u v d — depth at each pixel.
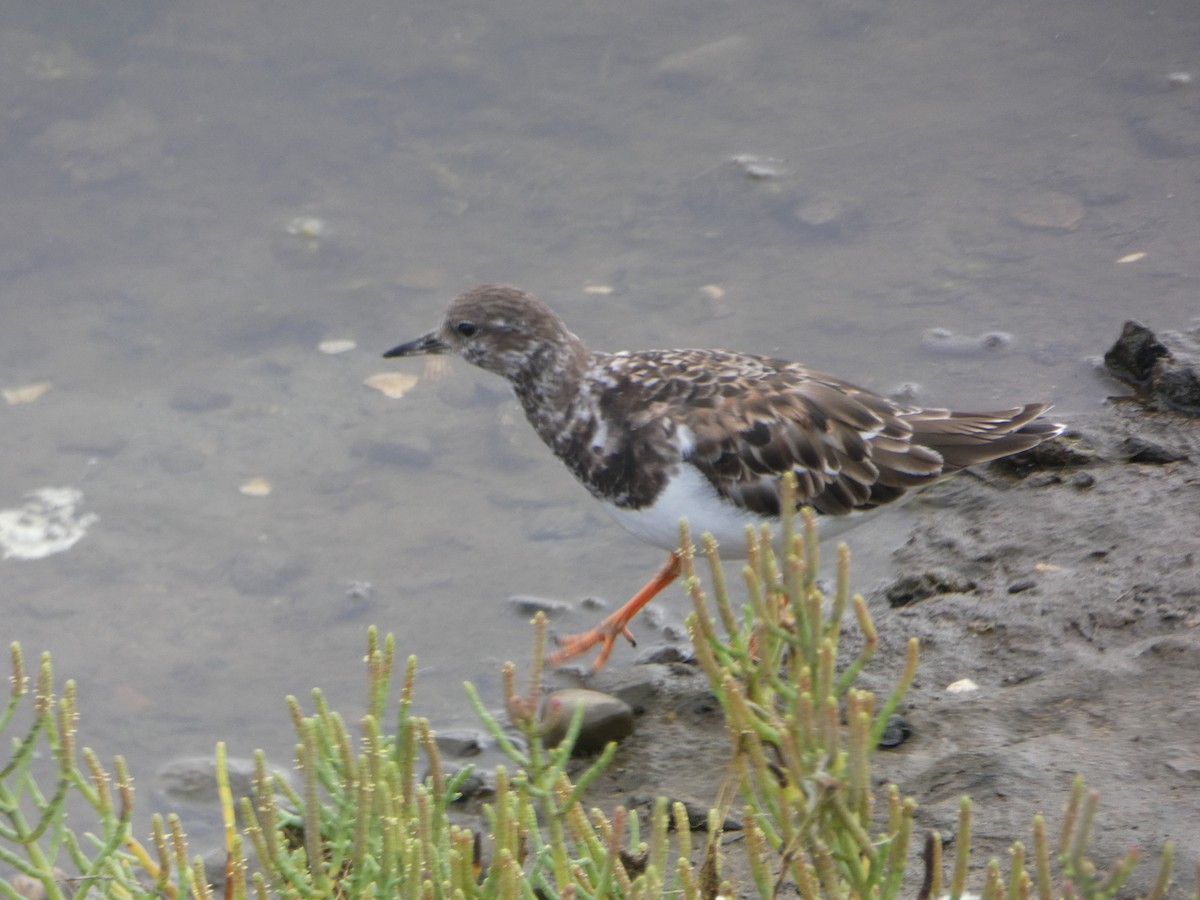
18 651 5.07
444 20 18.73
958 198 14.87
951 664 8.75
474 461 12.41
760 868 4.95
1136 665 8.06
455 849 5.19
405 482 12.20
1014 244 14.09
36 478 12.38
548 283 14.31
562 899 4.77
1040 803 6.88
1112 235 14.02
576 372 10.08
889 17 18.36
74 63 17.86
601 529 11.51
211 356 13.82
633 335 13.44
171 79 17.62
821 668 4.36
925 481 9.67
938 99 16.58
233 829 5.45
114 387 13.48
